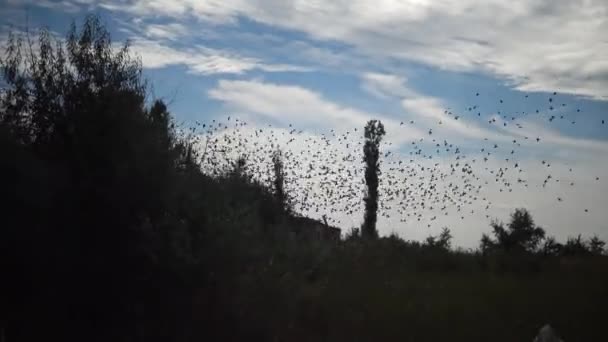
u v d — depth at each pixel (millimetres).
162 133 11531
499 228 28891
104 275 10430
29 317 10172
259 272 11430
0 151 9930
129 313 10453
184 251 10398
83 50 11406
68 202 10375
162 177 10852
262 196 15961
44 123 11062
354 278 16141
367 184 34438
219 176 12773
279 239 13609
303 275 13688
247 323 11016
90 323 10414
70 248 10266
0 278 10070
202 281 10586
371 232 31922
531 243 28391
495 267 23406
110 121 10797
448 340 12789
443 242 27188
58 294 10297
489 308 15258
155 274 10414
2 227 9891
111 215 10430
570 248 28062
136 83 11633
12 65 11195
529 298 16672
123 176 10438
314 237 16938
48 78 11250
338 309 13492
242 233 11148
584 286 18641
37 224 10109
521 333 13297
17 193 9891
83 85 11234
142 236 10273
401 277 19062
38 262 10125
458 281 19750
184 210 11039
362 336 12570
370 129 35062
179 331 10586
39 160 10438
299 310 12852
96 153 10625
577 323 14117
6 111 11109
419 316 13914
